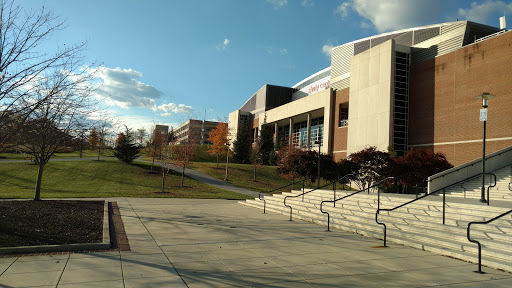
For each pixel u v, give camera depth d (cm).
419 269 658
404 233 946
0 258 666
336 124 4459
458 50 3023
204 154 6638
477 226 854
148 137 6575
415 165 2272
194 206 1880
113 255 725
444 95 3136
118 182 3300
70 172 3609
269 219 1413
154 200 2131
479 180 1844
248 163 6166
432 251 809
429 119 3278
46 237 828
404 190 2712
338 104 4462
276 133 6347
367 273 627
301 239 968
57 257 692
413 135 3447
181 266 653
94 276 573
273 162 5603
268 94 7044
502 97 2603
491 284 567
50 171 3600
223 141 5028
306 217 1394
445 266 684
